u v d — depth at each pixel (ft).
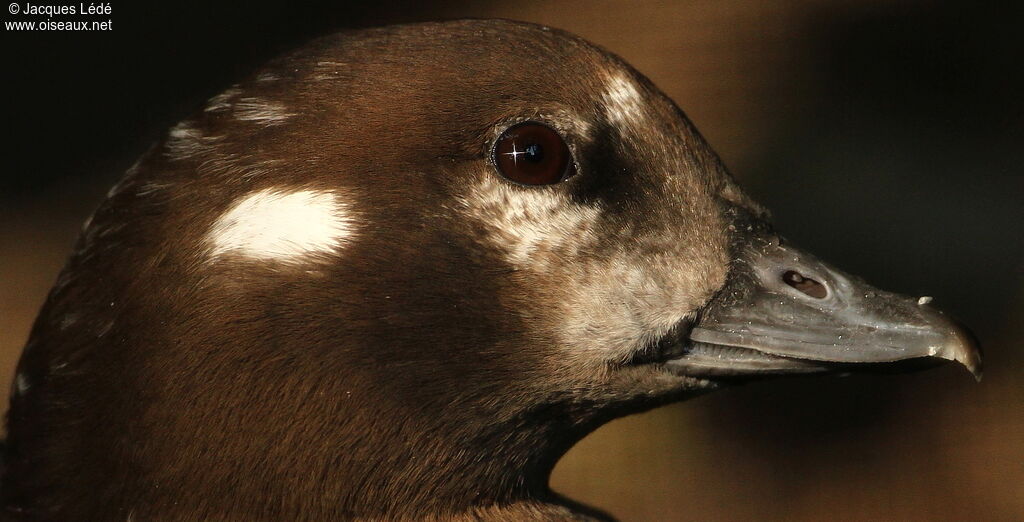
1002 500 5.75
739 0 8.30
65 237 7.11
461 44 4.87
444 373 4.87
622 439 5.91
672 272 4.88
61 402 4.86
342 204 4.85
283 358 4.85
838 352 4.88
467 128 4.86
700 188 4.89
